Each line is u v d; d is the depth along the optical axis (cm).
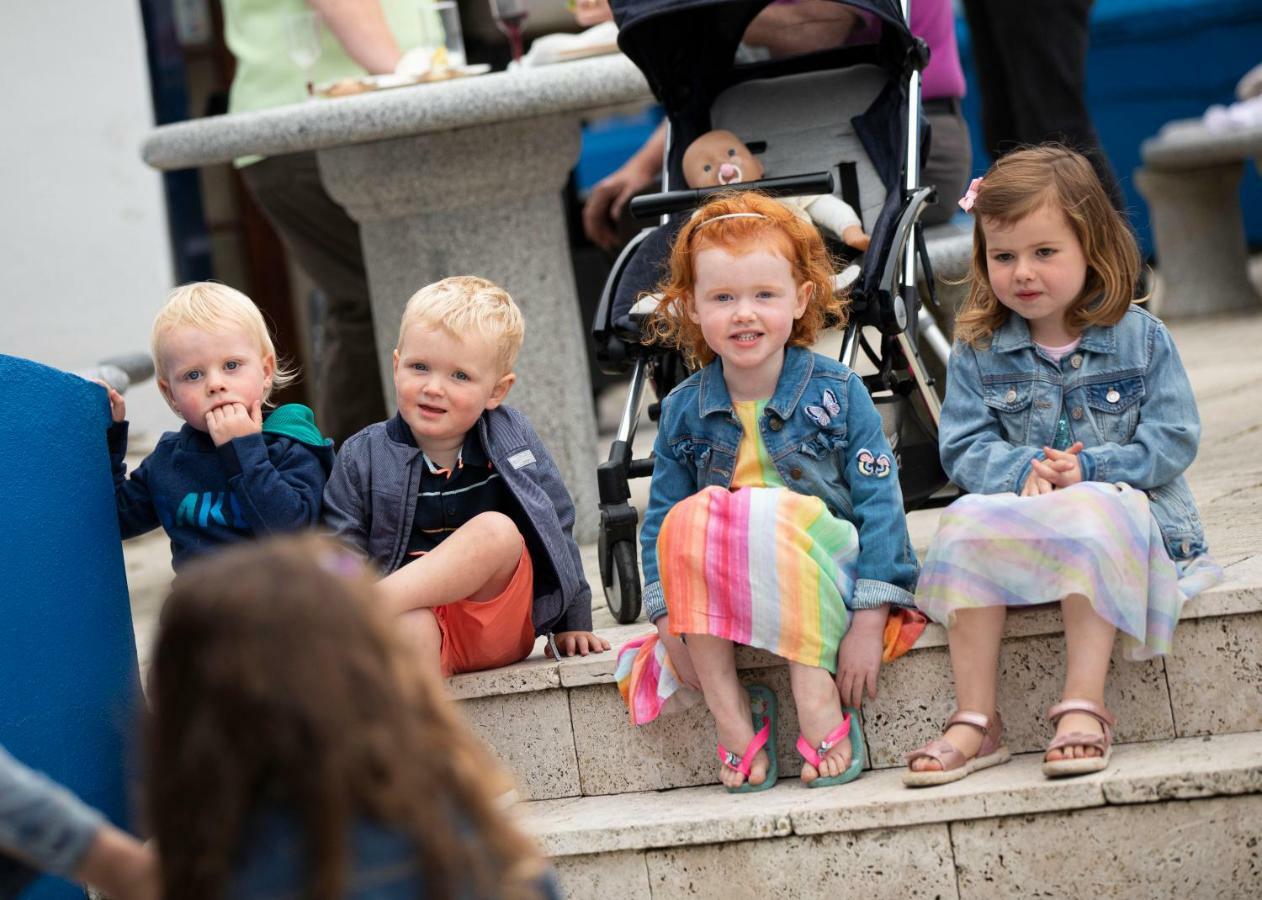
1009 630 562
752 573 555
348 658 305
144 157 830
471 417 605
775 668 582
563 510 629
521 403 892
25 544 554
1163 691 558
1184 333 1490
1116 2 2138
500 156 867
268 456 614
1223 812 513
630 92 803
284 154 972
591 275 1402
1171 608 545
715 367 605
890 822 529
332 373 1069
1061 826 522
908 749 577
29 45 1338
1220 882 516
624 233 1084
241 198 1566
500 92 795
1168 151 1573
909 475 732
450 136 862
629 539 673
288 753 300
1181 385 585
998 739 562
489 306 603
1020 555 543
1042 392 596
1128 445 581
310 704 300
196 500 612
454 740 323
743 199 596
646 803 576
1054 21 1052
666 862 548
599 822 556
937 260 830
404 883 305
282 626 304
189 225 1419
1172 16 2091
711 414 598
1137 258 594
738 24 790
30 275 1361
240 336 607
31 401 565
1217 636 555
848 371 596
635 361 716
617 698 593
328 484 618
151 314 1363
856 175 766
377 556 614
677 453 605
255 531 601
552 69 802
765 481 593
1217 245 1622
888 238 679
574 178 1470
